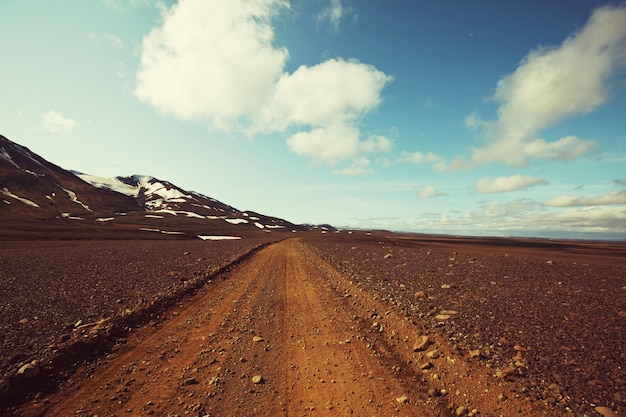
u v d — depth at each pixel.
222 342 8.80
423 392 6.22
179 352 8.09
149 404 5.73
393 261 24.61
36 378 6.27
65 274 17.53
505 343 7.60
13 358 6.81
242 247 43.31
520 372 6.22
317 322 10.59
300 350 8.29
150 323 10.19
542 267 21.11
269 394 6.15
